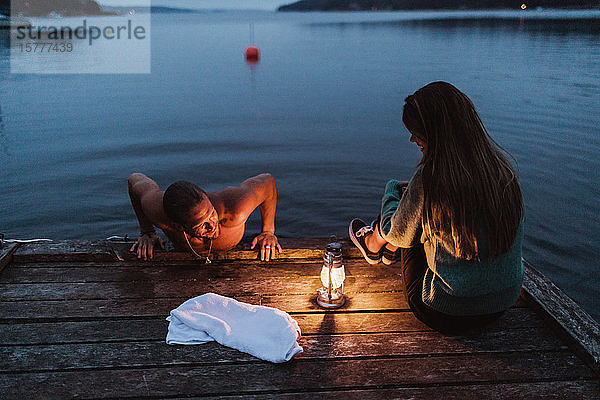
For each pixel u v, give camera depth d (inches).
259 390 84.2
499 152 81.8
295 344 93.2
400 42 1373.0
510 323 104.6
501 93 523.8
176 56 1063.0
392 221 93.2
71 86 625.0
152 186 118.9
